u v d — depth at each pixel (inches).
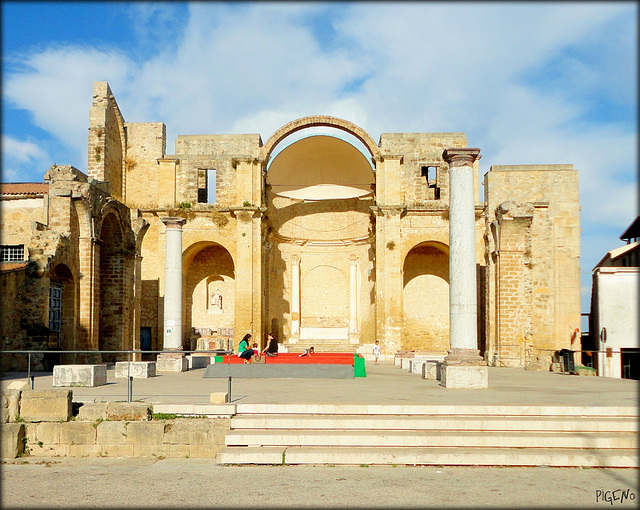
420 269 1590.8
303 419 452.8
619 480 371.9
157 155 1701.5
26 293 928.9
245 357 940.6
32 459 443.5
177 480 379.9
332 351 1609.3
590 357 1242.6
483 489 353.4
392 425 446.6
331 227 1752.0
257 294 1480.1
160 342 1501.0
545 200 1272.1
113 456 450.3
